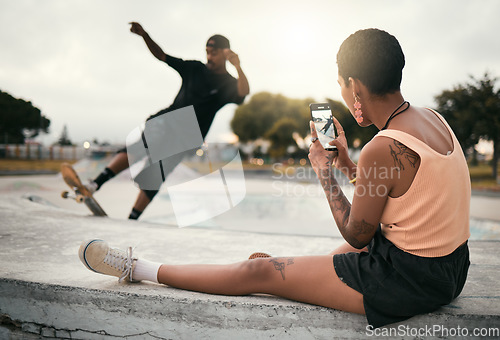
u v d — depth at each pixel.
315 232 4.07
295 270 1.26
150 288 1.39
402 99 1.17
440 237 1.09
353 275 1.18
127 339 1.34
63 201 5.37
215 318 1.29
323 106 1.38
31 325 1.41
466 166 1.16
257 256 1.53
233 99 3.25
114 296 1.34
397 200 1.09
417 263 1.10
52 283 1.40
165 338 1.32
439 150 1.09
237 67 3.12
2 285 1.43
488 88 17.95
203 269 1.38
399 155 1.05
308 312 1.24
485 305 1.28
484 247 2.25
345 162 1.37
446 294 1.17
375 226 1.12
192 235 2.55
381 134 1.09
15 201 3.63
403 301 1.14
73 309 1.38
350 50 1.15
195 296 1.32
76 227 2.64
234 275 1.32
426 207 1.07
